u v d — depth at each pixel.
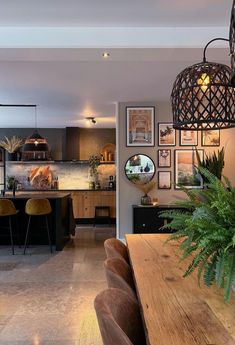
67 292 3.73
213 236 1.14
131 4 2.69
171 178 6.30
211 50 3.19
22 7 2.72
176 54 3.32
